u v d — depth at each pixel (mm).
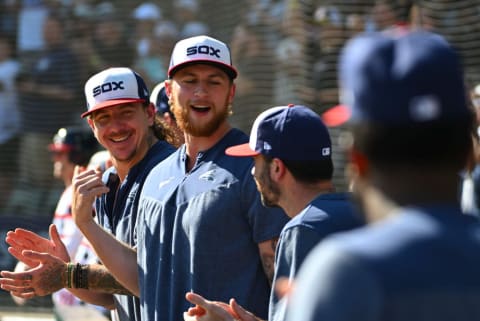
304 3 22312
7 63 26219
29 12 26453
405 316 4629
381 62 4922
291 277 8219
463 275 4734
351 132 5152
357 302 4641
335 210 8328
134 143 11633
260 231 9852
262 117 8961
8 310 21875
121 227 11523
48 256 11430
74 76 25844
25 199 25031
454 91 4898
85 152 17797
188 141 10602
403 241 4812
